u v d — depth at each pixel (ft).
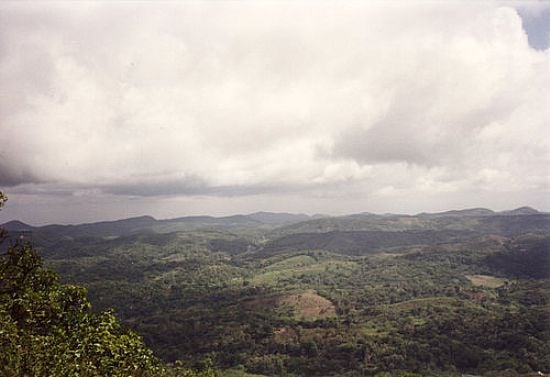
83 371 67.21
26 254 92.73
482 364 378.32
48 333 78.79
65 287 93.15
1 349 63.36
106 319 87.04
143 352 85.76
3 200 90.58
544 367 347.56
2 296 83.56
